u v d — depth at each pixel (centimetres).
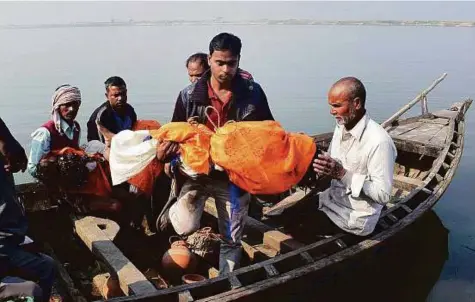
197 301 337
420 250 584
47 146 460
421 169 799
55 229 504
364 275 452
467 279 549
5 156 349
